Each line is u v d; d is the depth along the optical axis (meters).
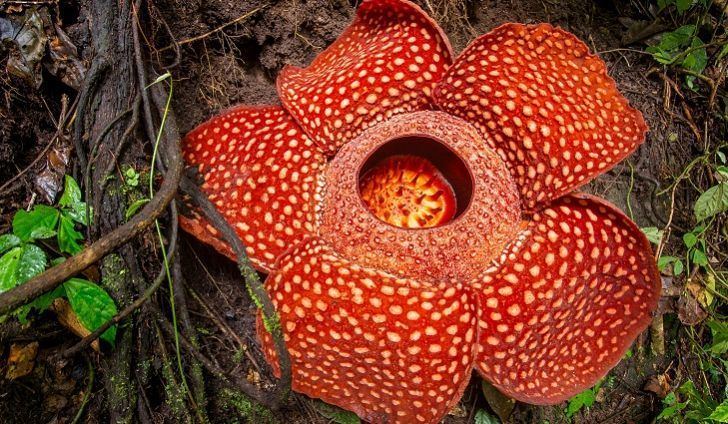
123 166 1.07
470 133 1.07
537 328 1.02
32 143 1.11
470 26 1.41
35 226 1.01
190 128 1.26
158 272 1.07
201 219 1.05
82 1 1.17
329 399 0.99
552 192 1.04
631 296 1.07
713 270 1.50
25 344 1.01
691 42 1.54
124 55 1.10
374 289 0.95
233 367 1.13
